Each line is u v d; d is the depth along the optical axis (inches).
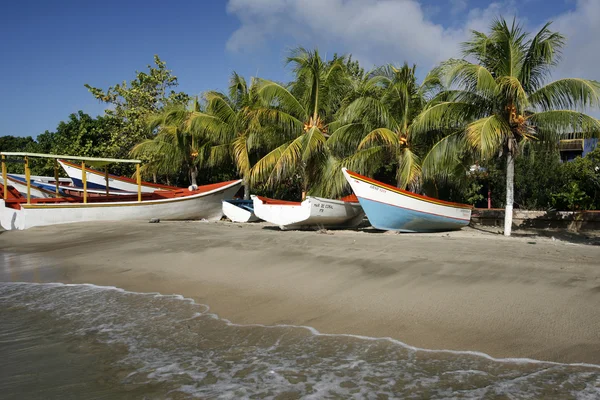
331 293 267.4
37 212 674.2
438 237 497.0
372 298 252.7
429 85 687.1
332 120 754.8
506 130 510.9
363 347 191.2
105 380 166.9
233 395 152.3
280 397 149.9
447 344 189.9
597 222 642.2
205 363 180.1
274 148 773.3
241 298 270.2
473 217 748.6
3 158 699.4
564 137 577.0
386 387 154.6
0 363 184.5
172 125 938.7
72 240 537.6
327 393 151.7
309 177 751.1
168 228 592.4
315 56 706.8
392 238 467.2
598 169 727.1
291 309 245.4
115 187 932.0
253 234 514.0
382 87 710.5
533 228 679.1
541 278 264.4
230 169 1060.5
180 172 1136.8
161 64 1219.9
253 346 196.9
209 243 448.5
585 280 256.4
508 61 526.0
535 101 526.0
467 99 548.4
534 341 186.5
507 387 151.2
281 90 719.7
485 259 322.3
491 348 183.5
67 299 281.3
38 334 218.4
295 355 185.3
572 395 144.8
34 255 454.9
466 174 723.4
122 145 1062.4
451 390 150.7
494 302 230.5
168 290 296.2
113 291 299.6
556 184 770.8
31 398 154.9
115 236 543.2
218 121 856.9
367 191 544.1
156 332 217.5
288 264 341.7
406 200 557.9
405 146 655.1
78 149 1077.1
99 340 208.2
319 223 591.2
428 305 234.5
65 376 171.2
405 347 189.3
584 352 174.6
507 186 550.9
